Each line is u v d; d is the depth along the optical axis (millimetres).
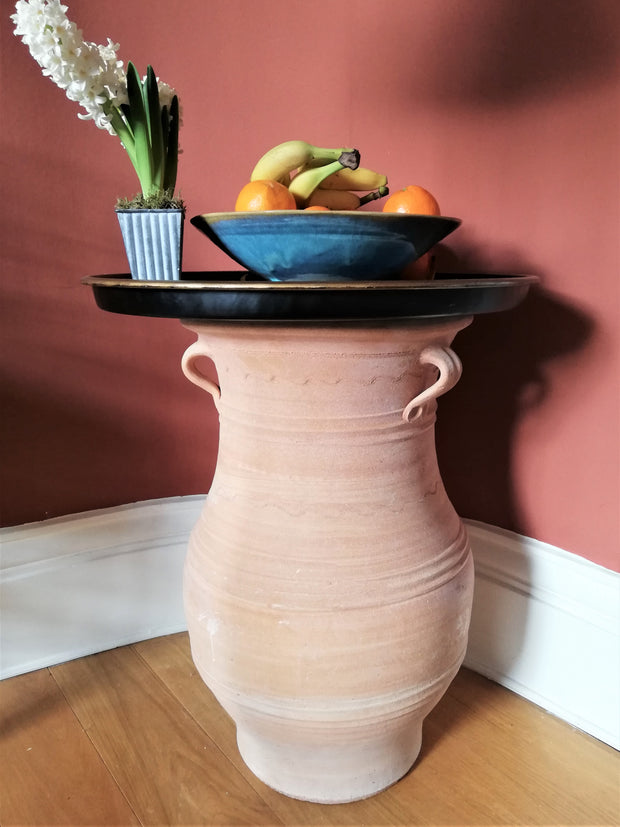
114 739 1062
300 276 782
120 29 1124
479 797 952
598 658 1045
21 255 1121
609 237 951
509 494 1140
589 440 1026
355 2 1122
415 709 882
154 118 817
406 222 718
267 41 1180
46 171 1113
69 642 1253
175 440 1301
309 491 813
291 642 803
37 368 1167
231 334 780
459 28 1034
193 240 1235
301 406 793
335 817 921
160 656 1272
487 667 1205
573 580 1062
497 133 1034
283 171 871
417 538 849
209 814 928
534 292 1043
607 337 979
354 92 1158
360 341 752
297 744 887
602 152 937
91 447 1235
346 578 804
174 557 1317
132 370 1240
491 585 1169
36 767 1006
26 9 766
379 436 814
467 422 1173
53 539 1208
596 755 1029
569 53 941
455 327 829
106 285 726
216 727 1091
